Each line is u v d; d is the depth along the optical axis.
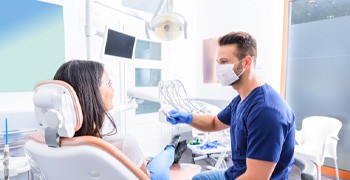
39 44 2.09
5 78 1.92
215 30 3.79
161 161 1.10
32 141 0.74
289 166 1.12
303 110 3.08
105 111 0.82
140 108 3.28
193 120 1.55
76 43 2.34
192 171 1.67
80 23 2.36
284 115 1.00
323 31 2.86
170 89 1.54
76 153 0.62
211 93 3.89
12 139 1.85
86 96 0.76
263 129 0.97
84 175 0.67
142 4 3.17
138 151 0.81
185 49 3.91
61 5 2.21
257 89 1.14
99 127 0.80
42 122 0.67
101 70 0.83
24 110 1.99
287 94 3.22
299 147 2.43
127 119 2.96
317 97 2.95
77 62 0.80
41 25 2.09
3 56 1.91
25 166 1.44
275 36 3.17
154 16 1.65
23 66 2.01
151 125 3.39
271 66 3.19
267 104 1.02
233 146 1.26
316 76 2.95
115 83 2.76
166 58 3.61
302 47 3.05
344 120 2.74
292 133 1.09
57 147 0.65
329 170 2.77
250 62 1.16
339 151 2.76
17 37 1.97
